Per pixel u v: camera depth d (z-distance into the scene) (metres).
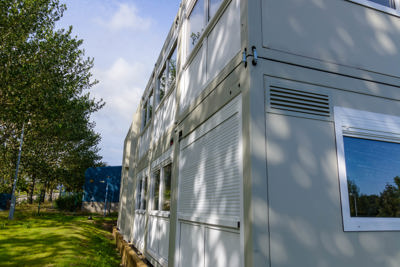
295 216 2.71
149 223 8.20
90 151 26.56
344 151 3.12
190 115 5.00
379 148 3.31
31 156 15.66
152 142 8.96
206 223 3.85
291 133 2.91
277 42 3.14
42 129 12.78
